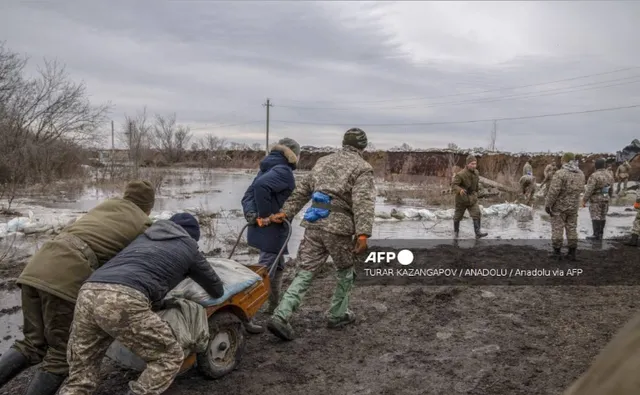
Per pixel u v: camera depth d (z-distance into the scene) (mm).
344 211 4934
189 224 3959
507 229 12617
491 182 21953
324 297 6516
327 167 5008
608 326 5414
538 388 4062
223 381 4148
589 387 732
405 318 5715
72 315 3463
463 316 5773
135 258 3297
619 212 17359
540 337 5129
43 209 16031
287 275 7676
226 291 4043
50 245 3506
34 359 3562
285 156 5281
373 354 4742
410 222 13641
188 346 3627
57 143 28234
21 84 26781
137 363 3646
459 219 11133
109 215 3693
